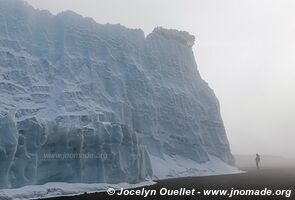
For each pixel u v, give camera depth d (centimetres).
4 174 4322
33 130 4819
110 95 8569
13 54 7156
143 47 10406
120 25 9775
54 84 7588
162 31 11412
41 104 7088
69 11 8669
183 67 11444
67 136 5256
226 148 11438
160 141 9400
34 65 7519
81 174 5316
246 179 8119
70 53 8200
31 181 4738
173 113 10175
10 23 7475
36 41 7888
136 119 9088
